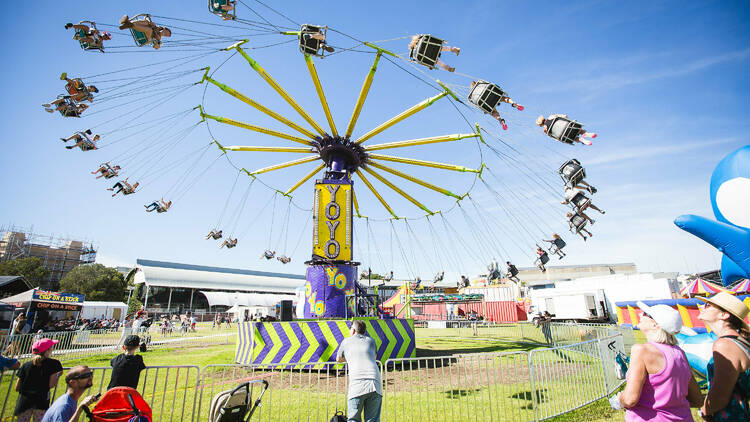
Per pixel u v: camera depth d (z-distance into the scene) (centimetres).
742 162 643
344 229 1380
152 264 5888
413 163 1719
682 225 611
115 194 1335
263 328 1054
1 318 1700
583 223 1272
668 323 285
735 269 772
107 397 382
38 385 462
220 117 1498
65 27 854
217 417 416
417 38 981
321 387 812
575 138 1005
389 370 1045
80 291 5362
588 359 691
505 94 1005
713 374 287
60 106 979
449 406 643
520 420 563
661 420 275
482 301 4059
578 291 3192
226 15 960
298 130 1558
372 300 1563
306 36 1067
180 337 2556
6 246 6644
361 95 1416
